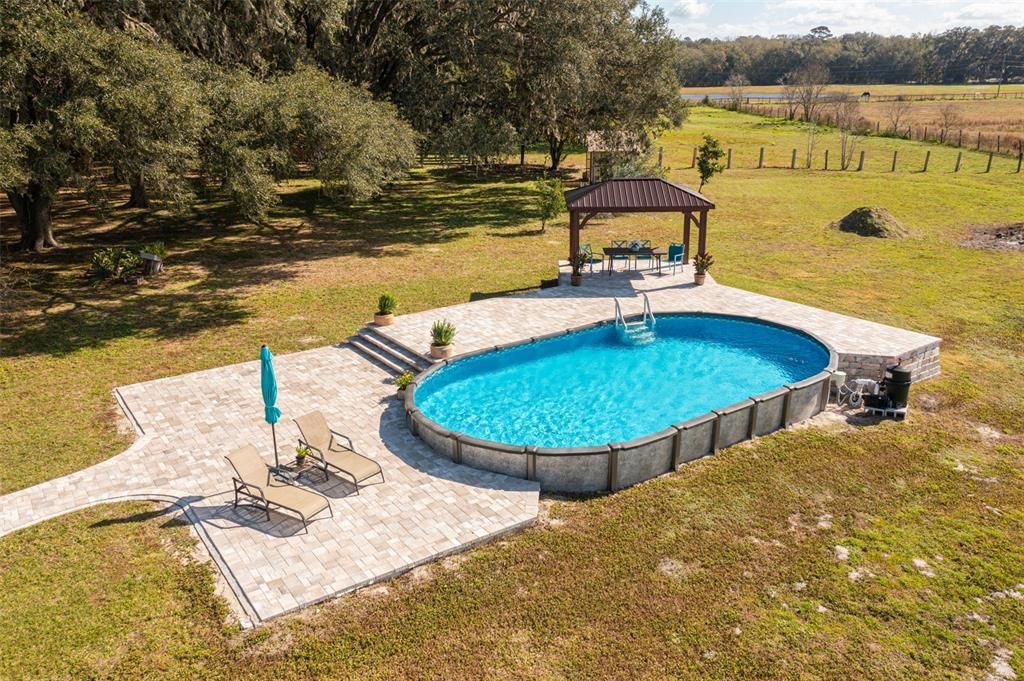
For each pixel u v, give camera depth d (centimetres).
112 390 1415
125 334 1727
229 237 2769
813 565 895
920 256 2405
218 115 2025
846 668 731
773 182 3981
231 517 984
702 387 1433
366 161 2188
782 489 1070
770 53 15000
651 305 1867
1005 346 1641
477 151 3116
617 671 728
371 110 2375
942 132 5191
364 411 1317
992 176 3925
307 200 3528
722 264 2322
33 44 1666
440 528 953
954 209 3136
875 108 7781
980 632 783
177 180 1961
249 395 1384
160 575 866
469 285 2111
